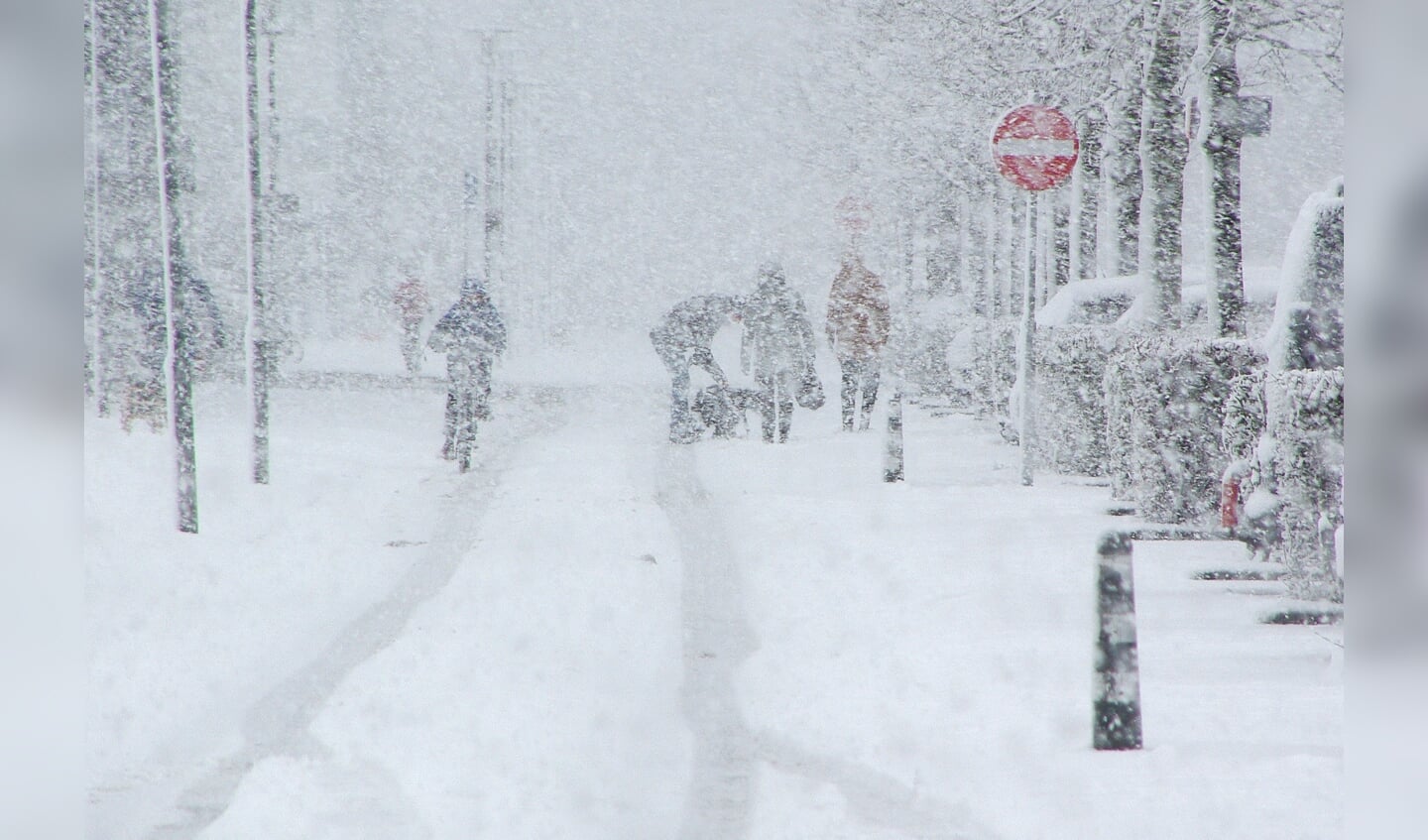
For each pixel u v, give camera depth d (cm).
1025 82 9844
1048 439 7525
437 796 2623
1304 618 3866
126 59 9225
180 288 5747
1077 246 10469
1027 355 7000
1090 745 2848
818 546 5303
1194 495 5347
